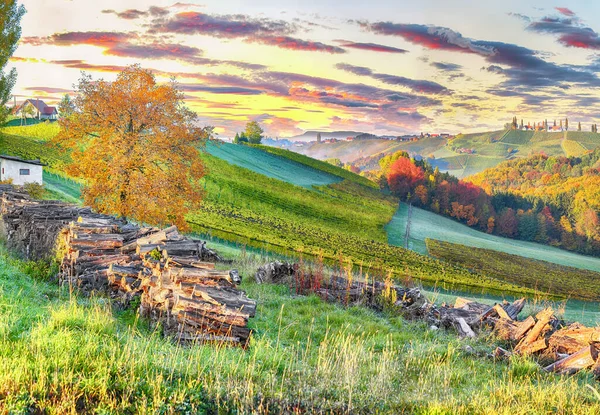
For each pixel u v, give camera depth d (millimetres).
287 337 13086
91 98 32688
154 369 8266
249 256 28828
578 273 102812
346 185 149375
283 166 150000
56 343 8406
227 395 7727
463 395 9258
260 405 7676
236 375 8570
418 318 17109
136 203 31797
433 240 109812
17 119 136125
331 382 9125
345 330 13523
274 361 9703
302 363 10188
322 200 119625
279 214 98875
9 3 55688
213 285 12211
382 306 18172
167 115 34375
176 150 34406
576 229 143750
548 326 13703
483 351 13320
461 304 18703
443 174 169250
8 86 58094
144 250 14523
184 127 34625
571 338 13297
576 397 9281
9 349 8109
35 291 13562
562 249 142750
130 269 14625
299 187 124562
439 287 64688
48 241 18109
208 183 102438
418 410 8500
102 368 7824
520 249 123938
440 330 15711
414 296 18828
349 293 18859
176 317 11492
